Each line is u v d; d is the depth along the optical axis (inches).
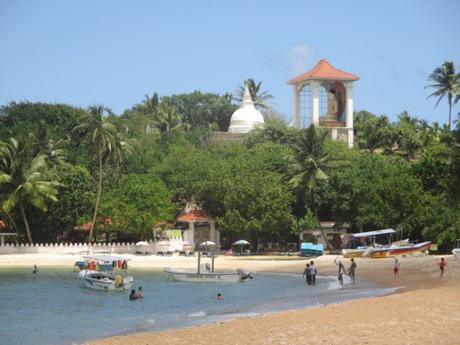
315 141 3902.6
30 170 3703.3
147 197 3782.0
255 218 3722.9
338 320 1339.8
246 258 3550.7
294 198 3882.9
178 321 1558.8
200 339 1200.8
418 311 1429.6
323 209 4128.9
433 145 4089.6
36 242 3946.9
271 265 3147.1
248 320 1378.0
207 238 4077.3
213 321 1537.9
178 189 4082.2
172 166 4220.0
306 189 3932.1
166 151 4817.9
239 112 5856.3
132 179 3959.2
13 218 3895.2
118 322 1572.3
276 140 4805.6
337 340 1159.6
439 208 3538.4
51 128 4768.7
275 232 3846.0
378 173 3873.0
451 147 3737.7
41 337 1384.1
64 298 2081.7
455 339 1150.3
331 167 3865.7
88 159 4475.9
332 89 5334.6
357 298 1886.1
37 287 2375.7
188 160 4222.4
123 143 3998.5
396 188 3587.6
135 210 3720.5
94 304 1934.1
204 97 7377.0
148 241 3934.5
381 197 3641.7
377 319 1341.0
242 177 3794.3
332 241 4092.0
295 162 3937.0
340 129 5103.3
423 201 3555.6
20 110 5029.5
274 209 3705.7
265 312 1673.2
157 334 1261.1
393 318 1348.4
